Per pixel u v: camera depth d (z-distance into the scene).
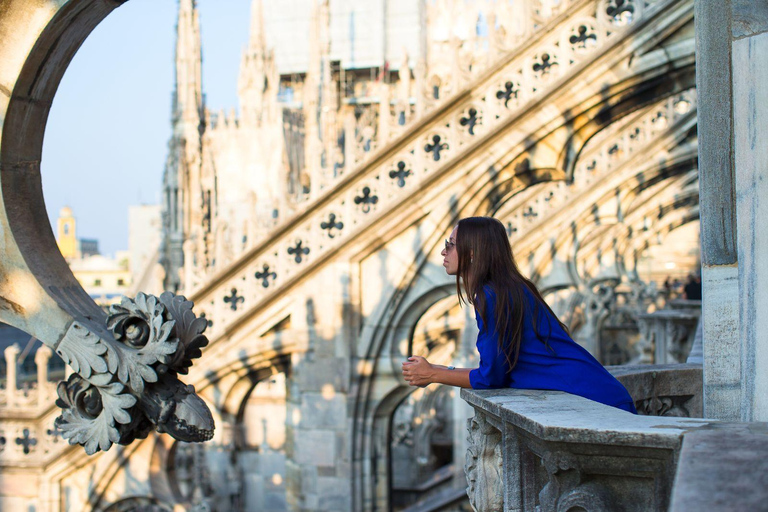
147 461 10.34
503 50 8.94
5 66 2.71
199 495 10.27
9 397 10.35
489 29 8.95
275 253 9.90
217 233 10.12
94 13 2.77
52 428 10.26
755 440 1.68
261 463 19.36
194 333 2.51
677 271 31.56
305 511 9.87
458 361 13.51
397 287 9.59
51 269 2.83
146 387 2.49
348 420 9.75
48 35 2.69
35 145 2.88
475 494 2.64
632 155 14.99
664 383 3.78
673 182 18.41
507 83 8.95
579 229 15.41
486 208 9.41
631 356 22.20
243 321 10.02
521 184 9.26
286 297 9.92
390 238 9.57
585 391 2.63
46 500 10.22
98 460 10.27
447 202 9.23
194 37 17.70
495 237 2.85
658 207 18.80
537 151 8.91
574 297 19.31
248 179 35.91
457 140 9.14
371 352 9.76
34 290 2.74
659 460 1.83
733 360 2.65
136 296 2.48
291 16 46.06
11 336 35.38
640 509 1.91
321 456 9.84
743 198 2.58
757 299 2.52
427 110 9.20
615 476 1.94
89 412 2.57
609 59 8.32
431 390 21.23
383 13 44.38
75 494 10.30
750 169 2.56
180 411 2.47
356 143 9.80
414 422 21.17
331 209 9.69
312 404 9.88
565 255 15.35
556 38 8.63
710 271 2.73
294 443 10.06
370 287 9.74
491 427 2.57
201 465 10.52
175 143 17.22
